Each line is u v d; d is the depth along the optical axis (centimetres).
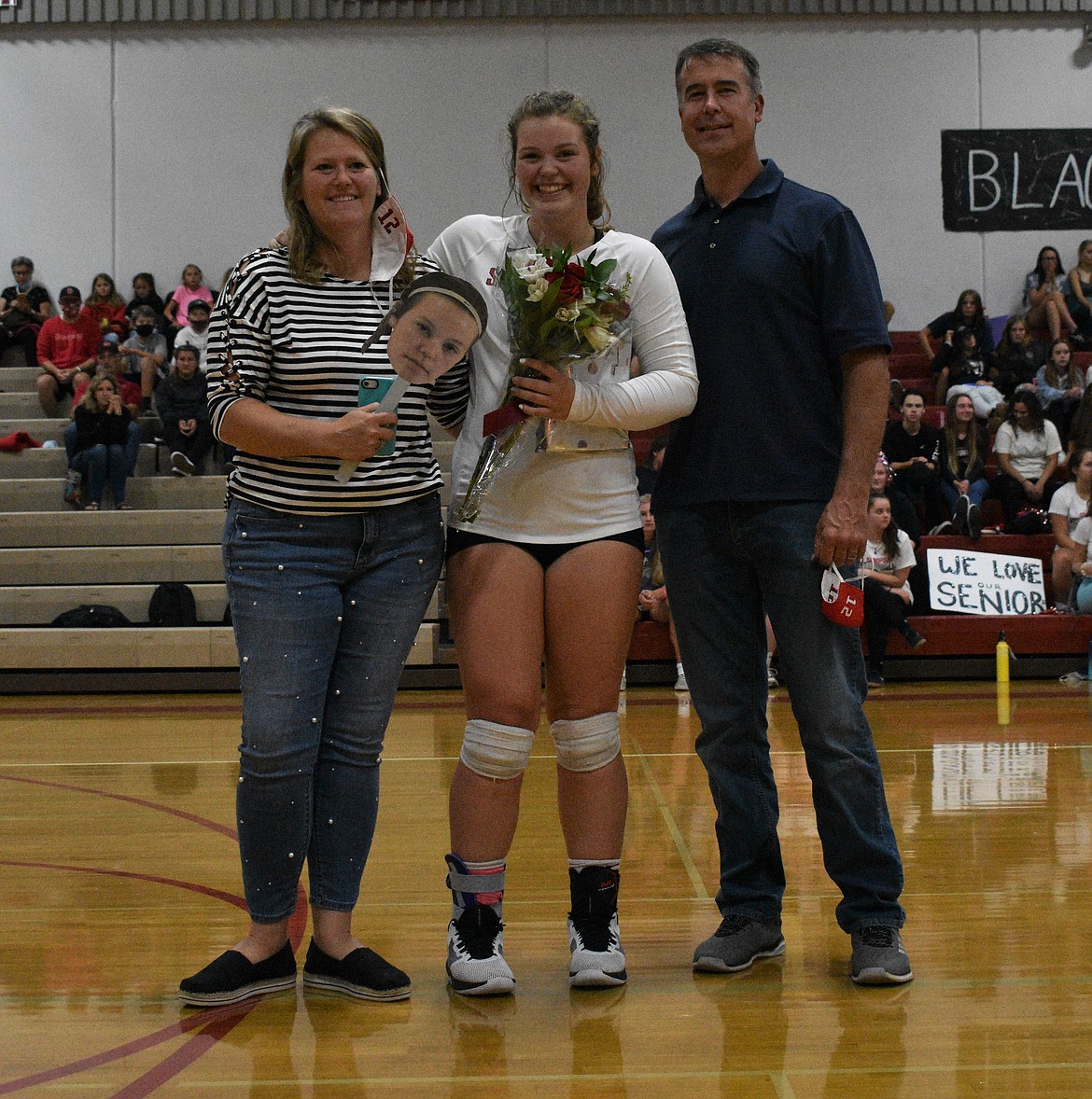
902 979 241
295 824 235
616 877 250
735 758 263
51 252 1159
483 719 240
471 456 248
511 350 244
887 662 823
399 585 242
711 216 264
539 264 230
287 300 236
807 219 255
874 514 818
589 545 245
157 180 1159
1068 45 1170
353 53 1157
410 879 332
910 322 1177
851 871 251
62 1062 206
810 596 251
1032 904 297
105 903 310
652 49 1159
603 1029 220
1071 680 797
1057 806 412
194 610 842
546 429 241
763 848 262
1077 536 849
